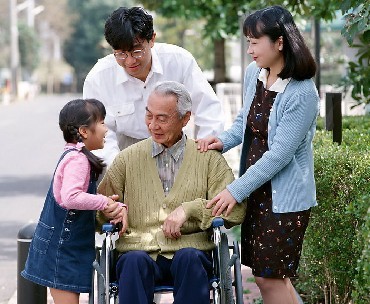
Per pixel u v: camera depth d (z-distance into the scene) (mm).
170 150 6449
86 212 6375
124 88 7176
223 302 5957
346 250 7152
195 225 6355
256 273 6305
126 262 5992
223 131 6996
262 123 6219
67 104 6367
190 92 7324
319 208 7219
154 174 6445
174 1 26969
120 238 6441
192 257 6008
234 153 18625
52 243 6363
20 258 7559
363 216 6250
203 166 6441
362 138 8656
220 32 26859
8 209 15062
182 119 6316
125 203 6465
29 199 16141
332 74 24875
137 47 6633
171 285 6242
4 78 74625
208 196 6422
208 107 7336
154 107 6230
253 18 6078
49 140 27922
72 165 6230
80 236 6375
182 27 55406
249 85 6402
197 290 5988
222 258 6141
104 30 6648
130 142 7480
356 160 7059
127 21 6543
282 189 6148
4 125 35000
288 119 6070
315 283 7793
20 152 24547
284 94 6109
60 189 6277
